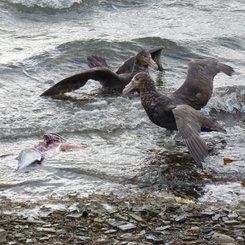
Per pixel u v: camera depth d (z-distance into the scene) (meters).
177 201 11.82
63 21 23.42
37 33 21.89
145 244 10.24
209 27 23.38
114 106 16.45
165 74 19.09
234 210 11.48
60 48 20.16
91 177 12.74
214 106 16.69
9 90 17.28
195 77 15.41
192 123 12.69
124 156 13.70
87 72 17.25
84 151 13.85
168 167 13.23
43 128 14.88
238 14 25.00
